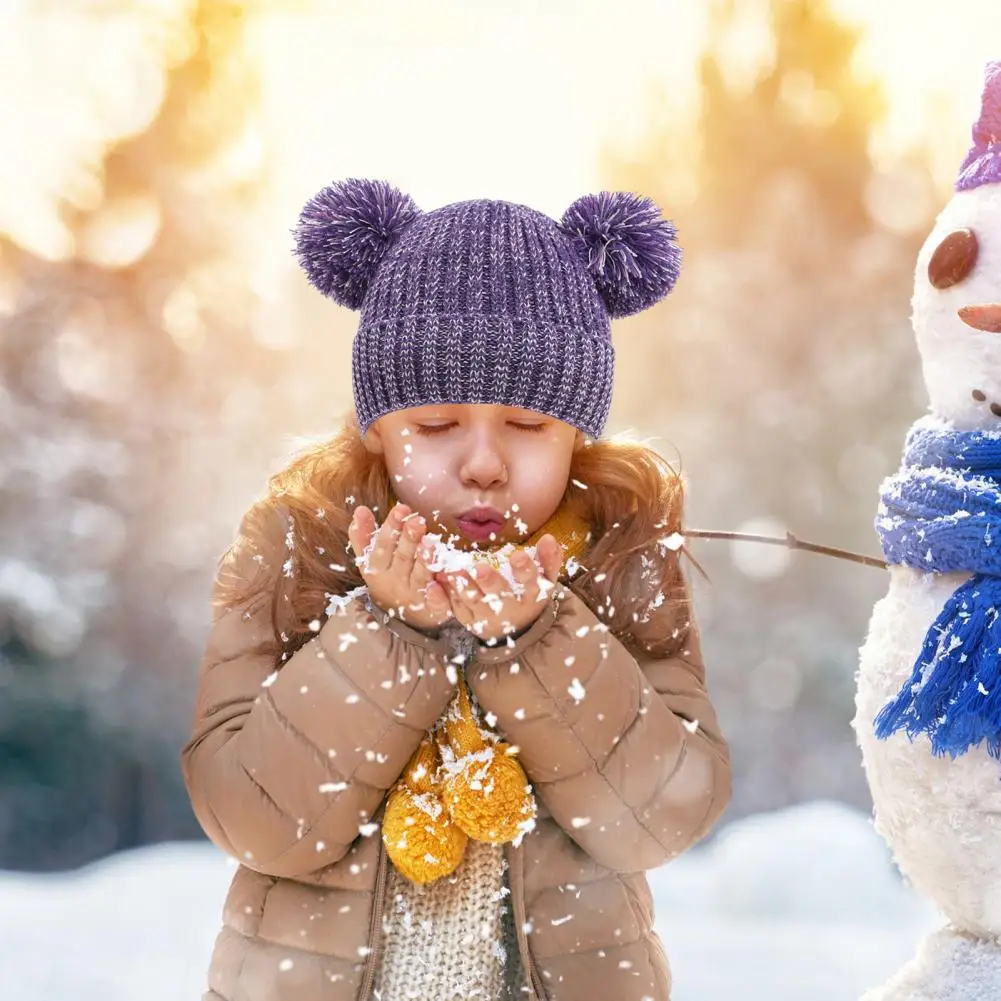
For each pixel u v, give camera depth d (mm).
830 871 4938
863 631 14219
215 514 12953
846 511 14391
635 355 14875
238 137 14125
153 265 13672
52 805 11742
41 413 12820
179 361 13461
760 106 15484
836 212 15250
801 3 15422
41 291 13125
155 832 12141
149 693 12320
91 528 12383
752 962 3734
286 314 13586
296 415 13156
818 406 14602
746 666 13906
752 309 14844
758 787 13602
